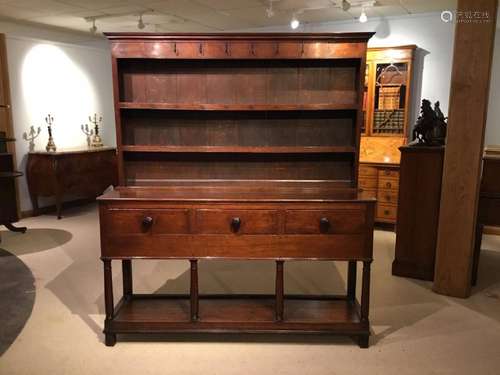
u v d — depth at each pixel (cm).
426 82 511
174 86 263
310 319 250
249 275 356
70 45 602
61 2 464
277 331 245
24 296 311
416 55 511
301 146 265
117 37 240
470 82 286
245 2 458
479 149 291
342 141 266
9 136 520
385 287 330
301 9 488
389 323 272
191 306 245
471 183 296
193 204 230
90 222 530
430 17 497
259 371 222
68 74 603
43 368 224
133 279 345
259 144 269
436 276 317
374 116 521
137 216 232
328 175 270
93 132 656
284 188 260
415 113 521
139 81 262
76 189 564
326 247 234
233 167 271
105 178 613
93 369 224
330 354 237
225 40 241
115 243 235
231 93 263
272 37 240
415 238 345
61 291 320
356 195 242
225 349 242
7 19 558
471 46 282
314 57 242
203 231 232
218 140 269
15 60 526
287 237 232
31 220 540
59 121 595
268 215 230
